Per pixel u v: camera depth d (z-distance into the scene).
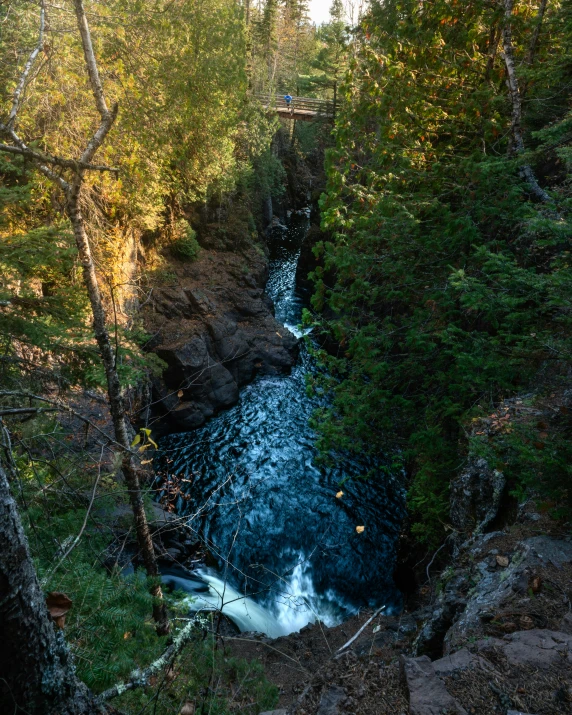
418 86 12.46
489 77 11.95
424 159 12.48
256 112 26.12
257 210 35.75
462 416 9.02
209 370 19.45
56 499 5.79
